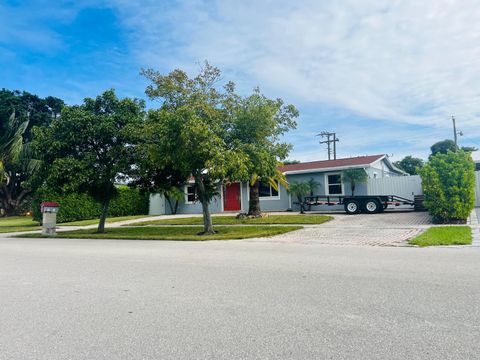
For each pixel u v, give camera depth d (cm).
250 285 595
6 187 3769
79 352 360
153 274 700
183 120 1354
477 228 1323
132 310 481
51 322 444
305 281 612
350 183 2459
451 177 1561
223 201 2962
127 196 3080
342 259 818
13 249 1182
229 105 1565
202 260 855
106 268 775
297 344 363
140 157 1565
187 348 362
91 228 2031
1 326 434
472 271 656
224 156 1320
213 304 497
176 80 1594
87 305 508
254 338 381
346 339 372
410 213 2025
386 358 330
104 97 1677
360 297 511
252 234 1388
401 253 880
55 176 1514
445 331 386
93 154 1591
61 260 906
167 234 1566
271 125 1559
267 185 2733
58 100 4025
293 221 1833
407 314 439
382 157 2778
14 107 3650
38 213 2472
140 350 361
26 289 605
